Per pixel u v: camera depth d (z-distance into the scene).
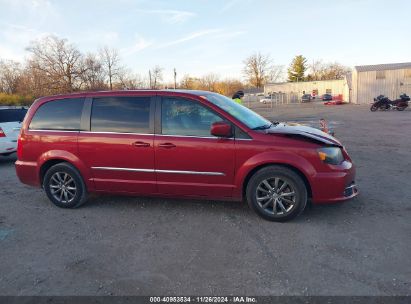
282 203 4.26
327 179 4.09
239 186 4.34
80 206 5.17
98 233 4.16
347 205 4.79
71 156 4.96
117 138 4.72
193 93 4.64
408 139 11.02
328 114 25.36
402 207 4.66
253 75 89.56
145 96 4.75
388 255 3.36
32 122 5.24
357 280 2.95
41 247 3.81
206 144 4.36
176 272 3.19
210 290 2.89
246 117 4.68
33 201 5.54
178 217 4.59
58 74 49.47
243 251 3.56
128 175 4.76
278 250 3.56
